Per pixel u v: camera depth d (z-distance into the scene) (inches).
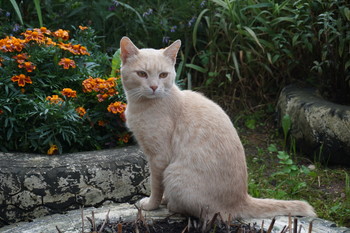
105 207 75.7
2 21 99.7
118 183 77.9
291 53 99.5
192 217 70.5
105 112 84.9
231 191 69.7
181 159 69.5
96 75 88.7
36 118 80.8
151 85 69.8
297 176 89.0
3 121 81.0
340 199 84.0
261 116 103.7
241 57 102.7
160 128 70.3
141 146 71.7
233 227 68.6
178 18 107.0
